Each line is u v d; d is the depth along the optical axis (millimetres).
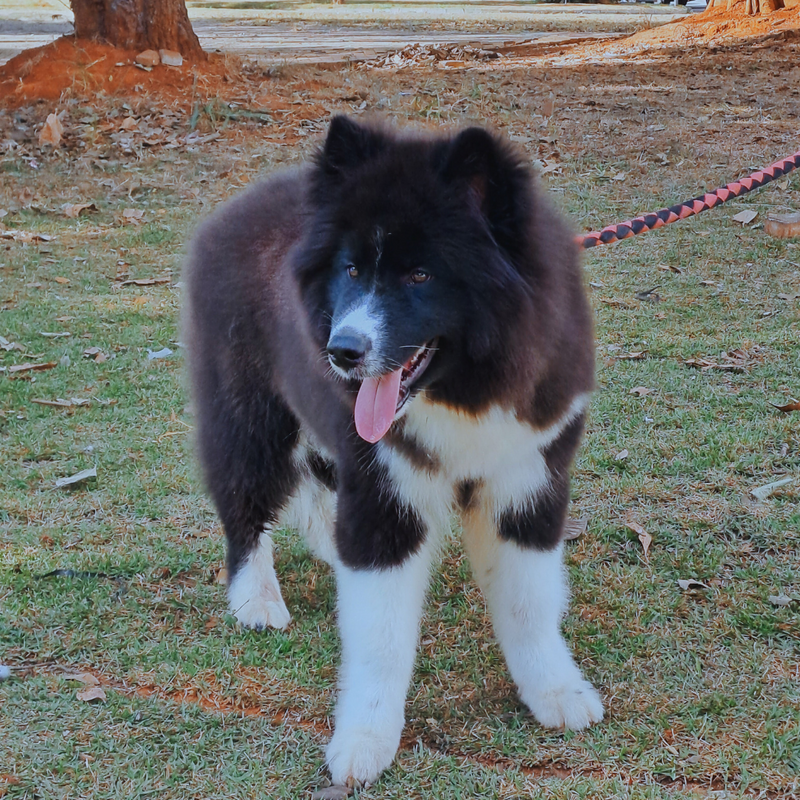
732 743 2072
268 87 6977
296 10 17391
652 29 9945
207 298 2359
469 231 1990
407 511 2092
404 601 2102
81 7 6996
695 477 2641
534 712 2131
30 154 5676
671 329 3320
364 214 1998
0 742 2096
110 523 2566
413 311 1986
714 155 5309
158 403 2988
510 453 2088
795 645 2234
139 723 2127
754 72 7539
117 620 2324
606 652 2238
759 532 2477
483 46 9719
